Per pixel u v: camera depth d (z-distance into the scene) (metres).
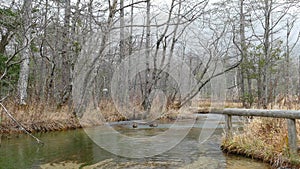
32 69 12.66
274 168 4.18
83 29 9.83
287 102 6.02
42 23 9.97
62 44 10.91
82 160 4.86
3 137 7.07
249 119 6.25
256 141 5.00
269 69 13.16
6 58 9.62
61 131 8.34
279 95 6.99
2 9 9.04
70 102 9.60
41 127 8.25
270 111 4.53
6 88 9.87
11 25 8.88
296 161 4.02
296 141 4.19
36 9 9.41
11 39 9.81
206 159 4.86
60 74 11.41
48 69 11.55
